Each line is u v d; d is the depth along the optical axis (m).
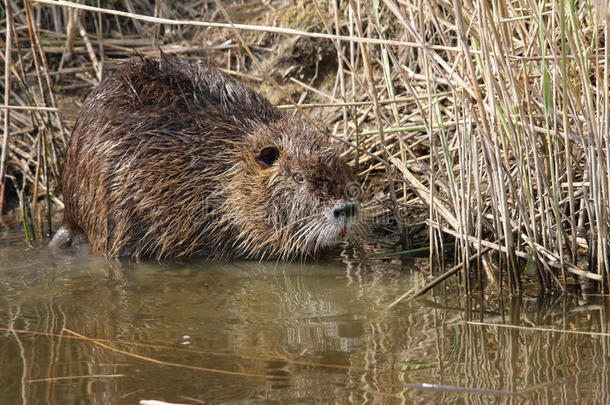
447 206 8.98
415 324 6.97
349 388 5.68
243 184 9.15
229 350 6.43
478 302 7.52
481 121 8.03
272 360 6.21
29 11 10.40
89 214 9.64
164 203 9.32
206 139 9.34
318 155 8.93
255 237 9.23
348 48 12.04
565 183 8.03
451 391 5.59
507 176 7.71
